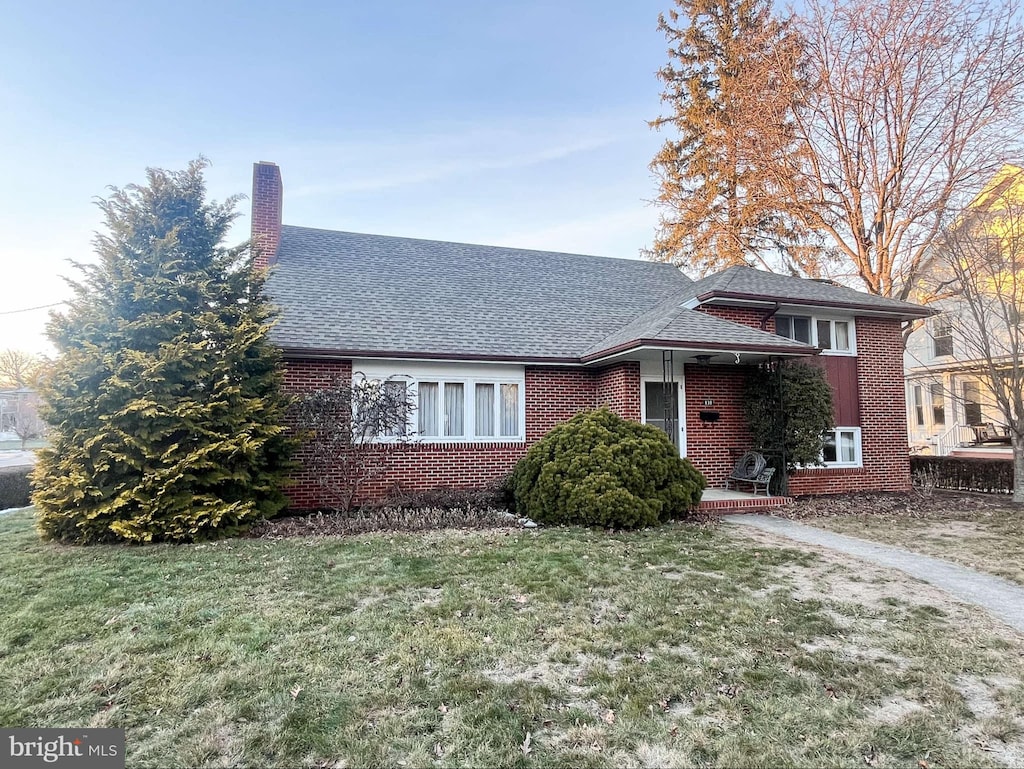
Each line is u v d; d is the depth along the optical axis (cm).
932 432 2241
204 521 828
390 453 1138
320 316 1181
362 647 437
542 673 399
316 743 314
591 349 1255
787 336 1355
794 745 312
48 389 845
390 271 1453
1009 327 1285
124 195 902
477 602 541
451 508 1032
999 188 1444
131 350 834
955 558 734
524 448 1223
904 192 1791
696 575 643
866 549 782
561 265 1698
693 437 1255
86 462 838
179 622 489
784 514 1061
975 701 363
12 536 893
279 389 997
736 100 2259
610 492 903
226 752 307
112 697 365
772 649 440
